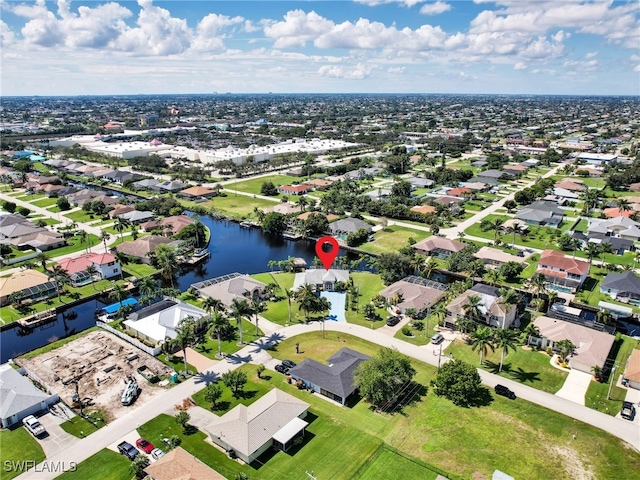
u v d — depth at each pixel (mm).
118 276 156125
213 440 80688
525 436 82000
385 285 147500
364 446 79625
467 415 87500
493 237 192625
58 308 133750
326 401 91938
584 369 101062
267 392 94375
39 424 83500
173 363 105000
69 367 103438
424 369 102312
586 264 148625
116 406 90312
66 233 198000
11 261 166625
